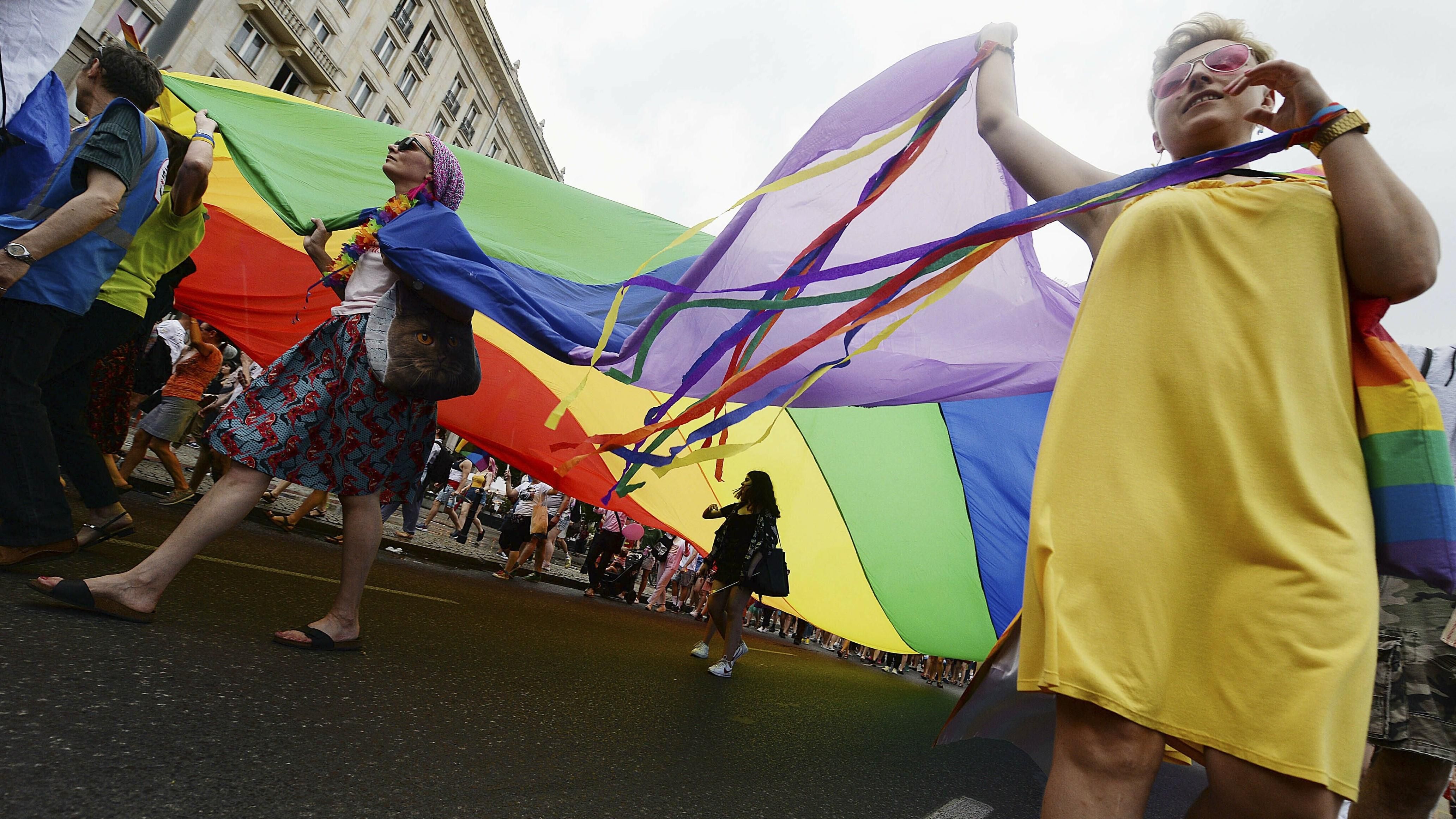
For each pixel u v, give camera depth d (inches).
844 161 76.7
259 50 999.6
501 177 204.5
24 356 97.4
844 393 138.4
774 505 221.9
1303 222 45.6
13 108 93.1
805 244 107.4
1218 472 42.1
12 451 97.1
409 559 279.4
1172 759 55.8
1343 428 42.2
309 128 190.4
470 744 81.2
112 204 96.5
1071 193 54.3
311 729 71.8
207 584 121.6
